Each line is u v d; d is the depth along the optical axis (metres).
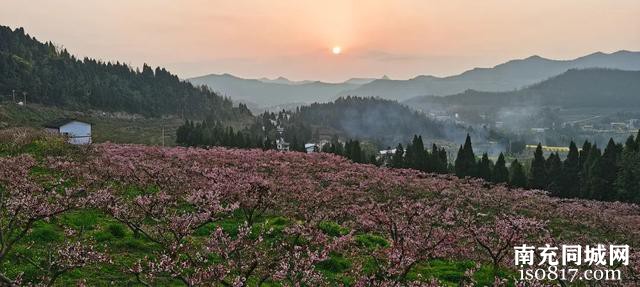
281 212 25.05
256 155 47.25
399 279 14.25
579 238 26.56
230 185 21.47
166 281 14.60
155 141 133.62
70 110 159.88
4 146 37.97
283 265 12.38
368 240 21.27
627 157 60.22
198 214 15.20
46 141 40.56
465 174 70.69
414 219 22.00
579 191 66.06
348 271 16.95
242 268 12.59
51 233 17.16
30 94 153.75
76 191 17.70
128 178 27.42
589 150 74.88
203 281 11.78
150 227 19.58
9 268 13.63
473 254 20.47
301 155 51.00
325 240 17.41
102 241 17.89
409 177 44.84
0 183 20.58
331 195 27.88
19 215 14.12
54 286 13.19
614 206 46.97
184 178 27.41
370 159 80.06
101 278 14.44
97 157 36.47
